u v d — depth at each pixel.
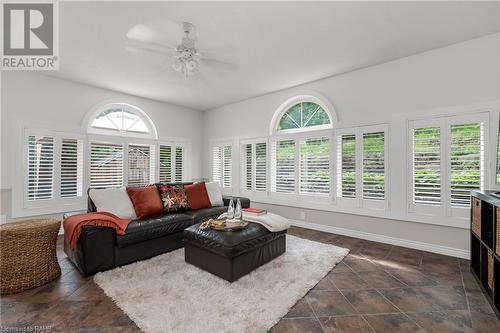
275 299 1.91
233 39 2.72
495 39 2.61
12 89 3.39
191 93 4.65
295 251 2.97
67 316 1.73
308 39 2.73
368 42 2.80
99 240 2.40
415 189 3.08
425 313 1.78
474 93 2.71
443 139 2.89
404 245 3.18
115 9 2.19
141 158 4.89
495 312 1.75
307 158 4.16
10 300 1.93
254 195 4.94
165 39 2.71
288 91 4.41
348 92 3.68
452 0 2.08
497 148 2.53
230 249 2.15
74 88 3.97
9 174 3.34
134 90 4.44
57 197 3.72
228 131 5.48
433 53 2.98
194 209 3.76
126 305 1.82
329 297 1.99
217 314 1.71
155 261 2.67
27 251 2.10
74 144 3.95
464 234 2.78
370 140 3.46
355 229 3.63
